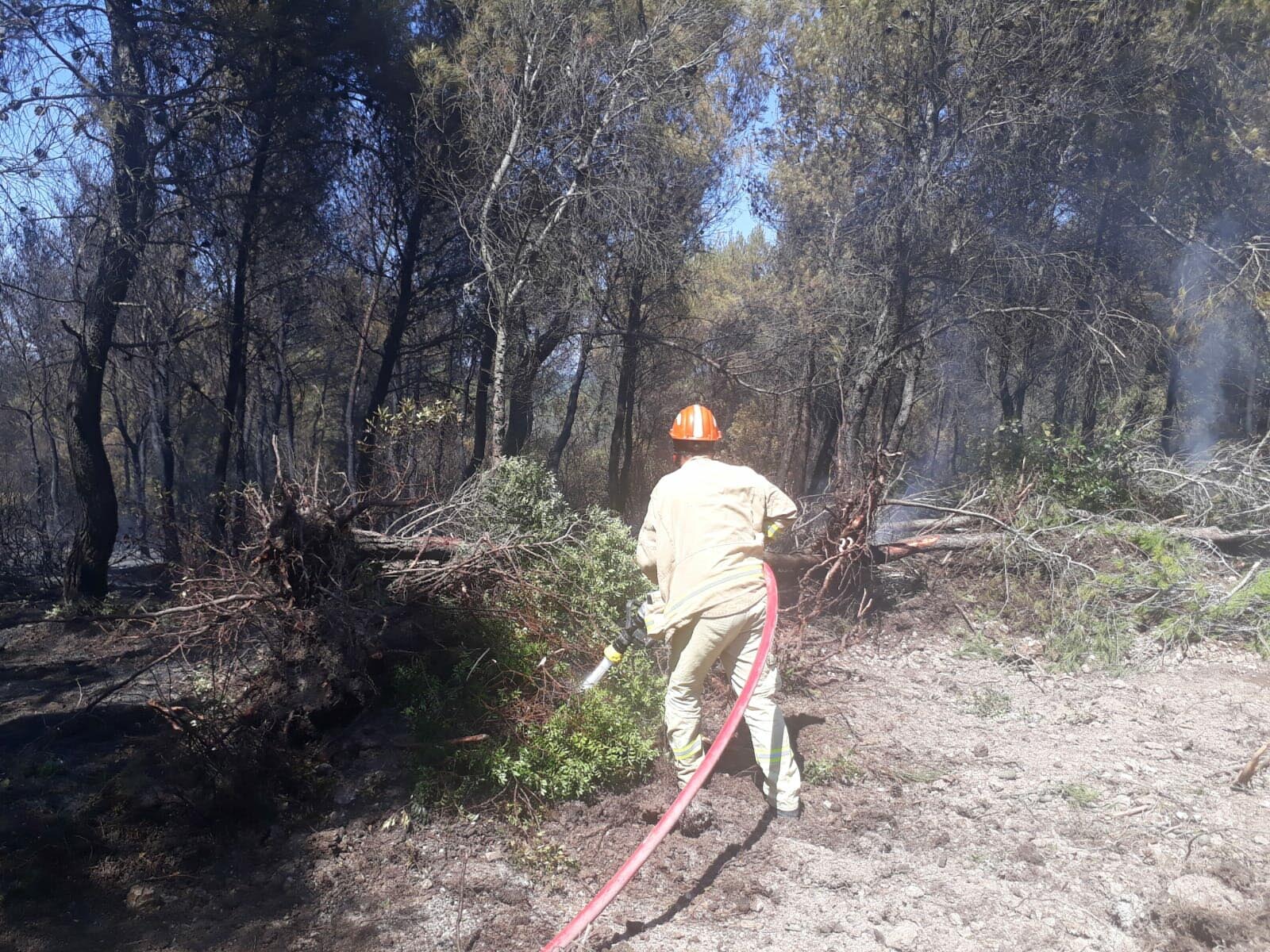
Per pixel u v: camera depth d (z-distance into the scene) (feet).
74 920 11.61
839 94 50.49
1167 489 29.37
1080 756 16.44
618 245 44.06
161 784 14.35
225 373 62.39
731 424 74.23
